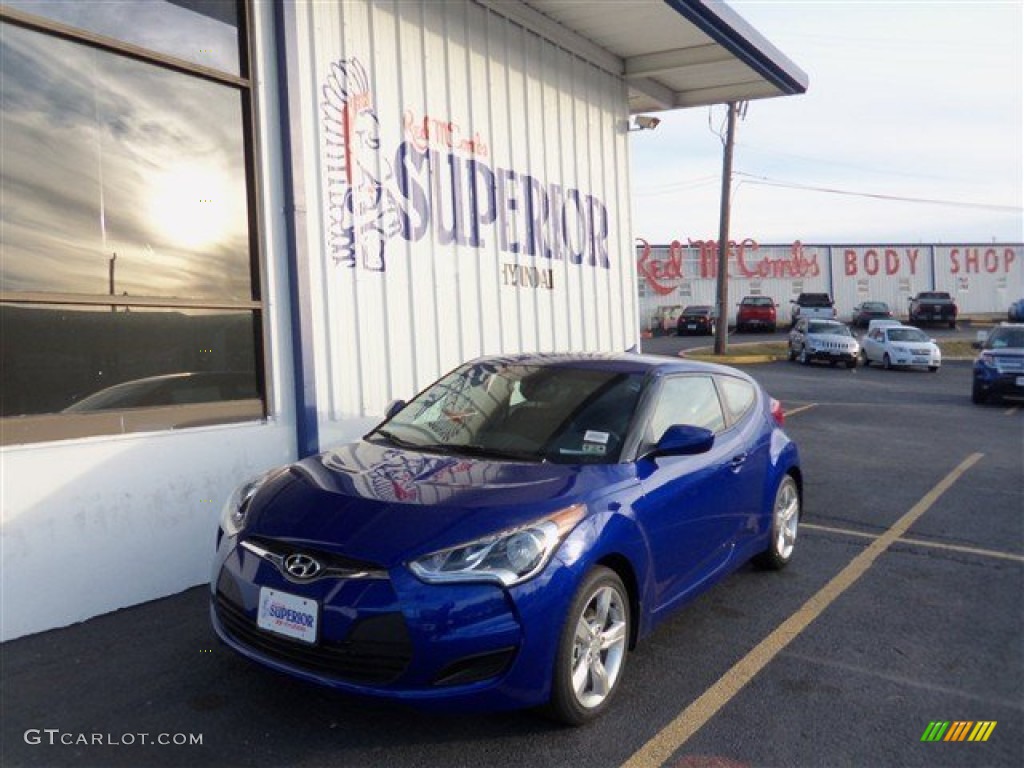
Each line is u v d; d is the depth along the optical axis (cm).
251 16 571
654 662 425
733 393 546
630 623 388
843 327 2747
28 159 451
